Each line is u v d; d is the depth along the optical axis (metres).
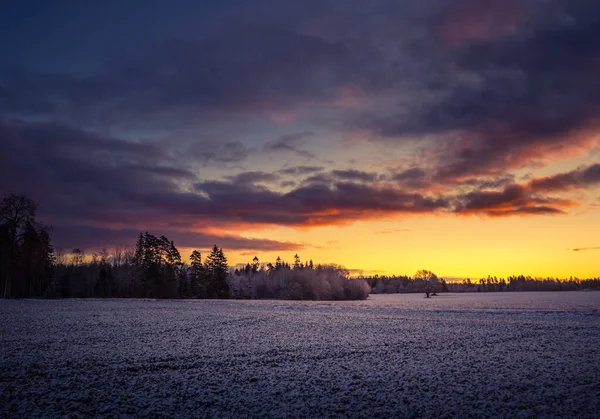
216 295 101.38
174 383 14.75
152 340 24.38
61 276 90.56
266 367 17.38
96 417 11.24
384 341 24.41
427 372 16.36
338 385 14.48
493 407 11.91
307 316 40.59
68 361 18.14
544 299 125.88
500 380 14.95
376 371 16.61
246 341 24.33
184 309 48.38
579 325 31.91
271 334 27.30
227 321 35.28
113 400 12.75
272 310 48.41
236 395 13.30
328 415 11.42
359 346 22.66
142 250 96.62
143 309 46.91
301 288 121.00
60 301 58.75
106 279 99.19
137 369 16.89
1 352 19.94
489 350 21.28
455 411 11.63
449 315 42.09
